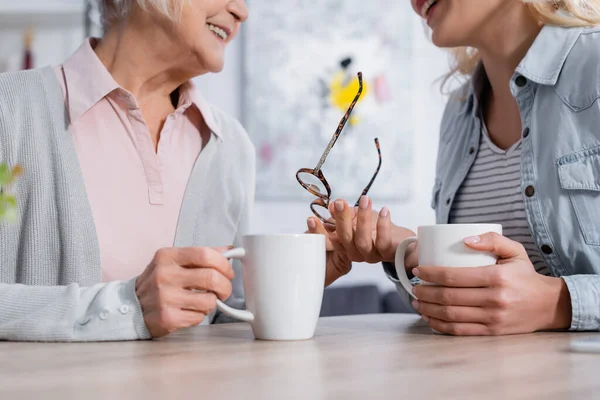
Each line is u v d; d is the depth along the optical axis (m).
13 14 2.79
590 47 1.17
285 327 0.85
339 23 3.59
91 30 2.87
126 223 1.23
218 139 1.37
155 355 0.72
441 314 0.90
